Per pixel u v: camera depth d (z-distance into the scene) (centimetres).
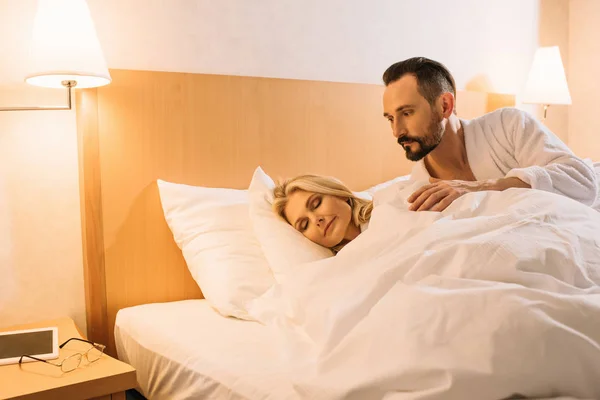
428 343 103
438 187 162
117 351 183
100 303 191
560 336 96
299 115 232
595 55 349
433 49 283
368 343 112
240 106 218
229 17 219
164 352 150
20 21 181
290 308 149
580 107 359
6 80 180
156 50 204
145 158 199
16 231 183
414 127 189
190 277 207
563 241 124
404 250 136
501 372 95
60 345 159
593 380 96
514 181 173
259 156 223
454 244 126
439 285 116
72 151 191
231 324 162
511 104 298
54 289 189
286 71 235
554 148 195
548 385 95
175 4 207
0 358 146
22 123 183
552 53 305
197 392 133
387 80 193
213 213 197
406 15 272
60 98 188
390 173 259
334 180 191
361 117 249
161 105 202
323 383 107
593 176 188
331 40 247
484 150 203
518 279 116
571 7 357
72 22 164
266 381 119
